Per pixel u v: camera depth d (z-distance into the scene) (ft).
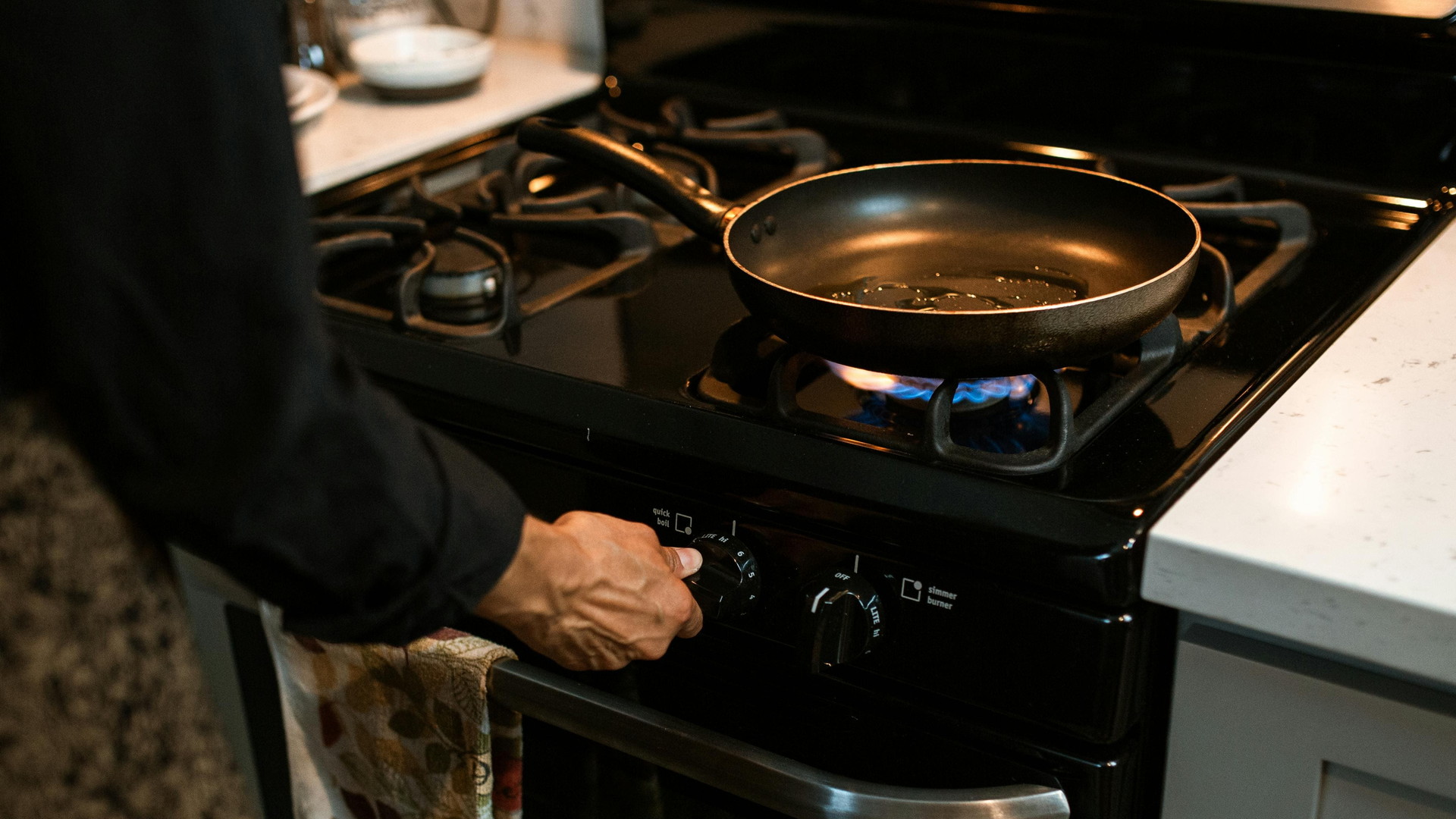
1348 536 1.62
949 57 3.42
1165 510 1.74
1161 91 3.12
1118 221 2.45
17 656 1.42
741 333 2.40
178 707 1.58
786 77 3.75
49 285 1.20
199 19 1.17
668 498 2.12
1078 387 2.22
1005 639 1.85
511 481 2.33
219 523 1.32
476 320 2.62
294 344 1.28
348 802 2.60
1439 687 1.64
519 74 4.19
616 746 2.16
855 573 1.95
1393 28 2.74
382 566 1.45
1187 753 1.91
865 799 1.95
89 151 1.16
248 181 1.22
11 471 1.36
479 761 2.27
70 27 1.13
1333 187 2.92
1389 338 2.15
